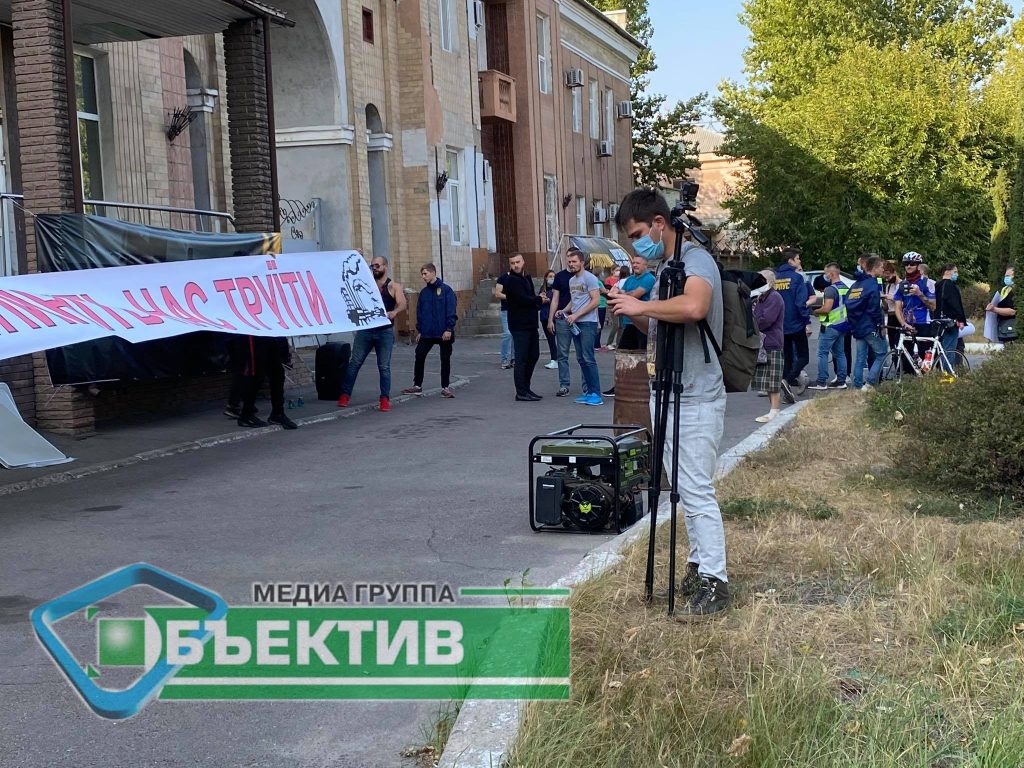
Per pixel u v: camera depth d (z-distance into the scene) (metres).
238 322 11.44
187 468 10.52
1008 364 8.23
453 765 3.78
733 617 5.29
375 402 15.30
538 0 33.94
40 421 12.04
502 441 11.76
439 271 26.45
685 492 5.48
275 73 22.59
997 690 4.29
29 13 11.48
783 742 3.80
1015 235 16.81
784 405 14.46
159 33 15.28
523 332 15.15
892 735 3.86
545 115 34.59
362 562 6.86
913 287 15.65
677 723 3.98
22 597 6.27
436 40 26.95
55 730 4.40
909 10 50.59
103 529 7.95
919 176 37.66
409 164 26.00
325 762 4.09
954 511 7.48
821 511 7.41
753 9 52.00
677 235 5.35
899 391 12.44
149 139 17.25
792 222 40.03
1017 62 39.22
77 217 11.41
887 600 5.54
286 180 22.98
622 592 5.66
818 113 38.97
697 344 5.40
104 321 9.81
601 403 14.80
